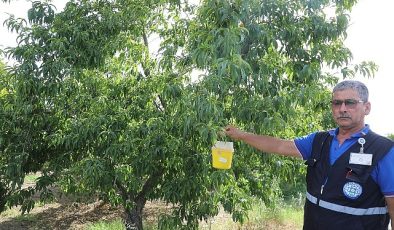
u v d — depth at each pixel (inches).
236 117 137.4
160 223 190.9
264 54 138.2
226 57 115.2
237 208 192.9
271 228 287.1
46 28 191.0
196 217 192.1
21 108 184.9
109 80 193.3
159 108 192.4
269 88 138.1
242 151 164.2
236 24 122.3
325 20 154.3
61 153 208.7
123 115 181.9
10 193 209.6
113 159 175.0
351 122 90.8
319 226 92.3
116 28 190.1
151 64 196.7
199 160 167.2
